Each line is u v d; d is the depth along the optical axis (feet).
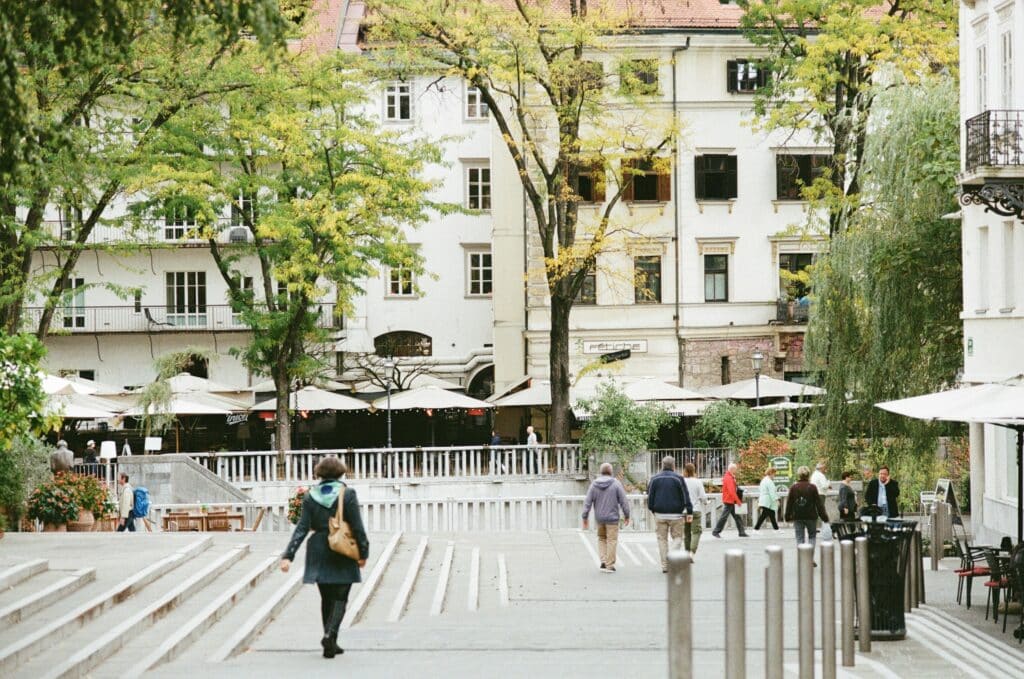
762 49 170.71
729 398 153.07
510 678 37.88
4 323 107.76
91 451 130.82
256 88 118.52
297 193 144.36
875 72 137.08
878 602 52.13
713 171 171.83
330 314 185.16
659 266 171.32
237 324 186.50
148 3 44.01
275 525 113.70
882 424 111.24
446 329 188.44
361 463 139.74
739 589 30.68
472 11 130.72
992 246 90.17
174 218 138.92
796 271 172.65
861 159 117.60
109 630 43.86
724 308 171.42
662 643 48.62
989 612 62.75
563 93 135.64
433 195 186.50
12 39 41.45
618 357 154.71
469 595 68.28
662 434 161.38
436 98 184.85
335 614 43.86
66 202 106.11
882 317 107.04
